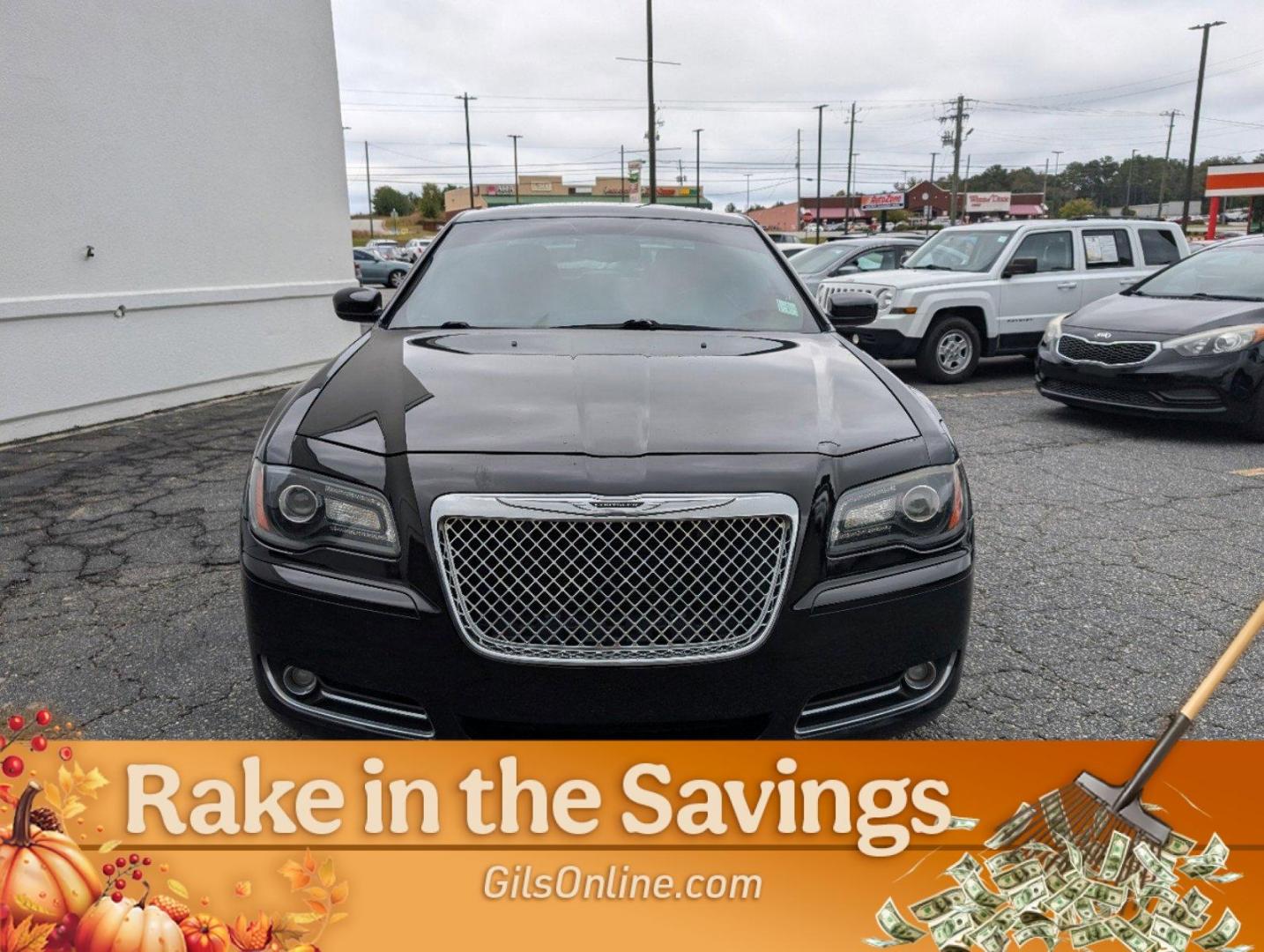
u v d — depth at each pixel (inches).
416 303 138.6
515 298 138.0
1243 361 257.4
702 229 157.6
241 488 213.9
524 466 86.3
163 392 311.3
